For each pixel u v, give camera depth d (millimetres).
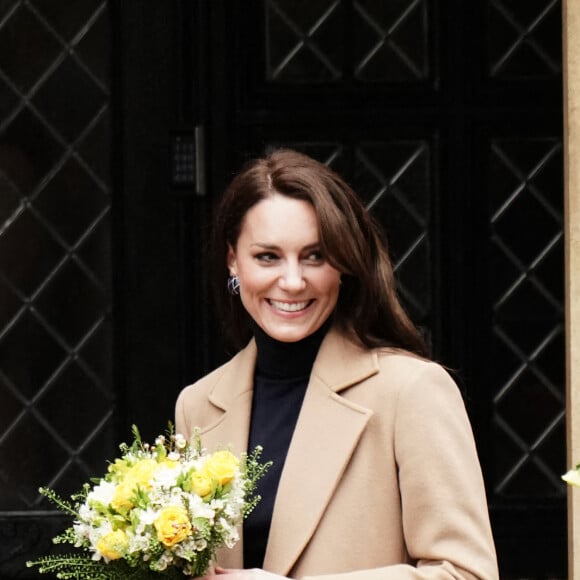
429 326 11898
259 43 11812
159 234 11844
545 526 11875
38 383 11914
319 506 6398
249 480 6277
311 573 6371
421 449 6301
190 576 6176
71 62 11828
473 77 11820
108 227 11875
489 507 11859
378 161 11883
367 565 6352
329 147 11883
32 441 11922
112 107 11797
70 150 11867
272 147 11141
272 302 6609
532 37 11812
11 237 11891
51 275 11898
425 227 11883
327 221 6395
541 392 11883
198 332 11867
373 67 11844
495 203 11875
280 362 6887
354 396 6562
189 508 5965
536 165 11867
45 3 11828
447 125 11844
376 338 6754
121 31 11789
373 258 6707
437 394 6434
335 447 6477
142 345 11883
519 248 11875
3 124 11867
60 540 6410
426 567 6191
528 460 11883
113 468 6324
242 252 6629
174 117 11797
